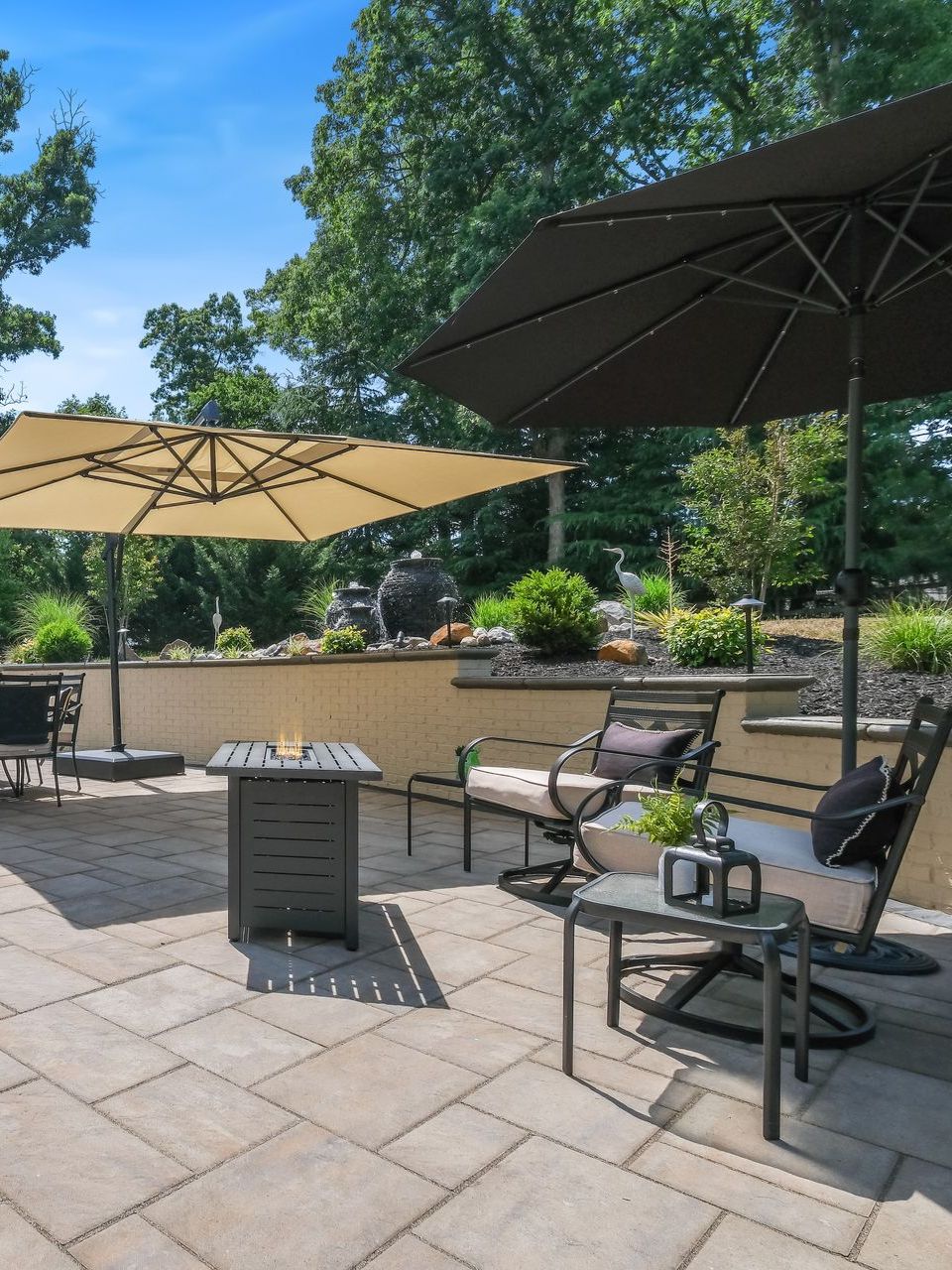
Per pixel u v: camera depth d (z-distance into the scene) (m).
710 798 2.87
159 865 4.68
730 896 2.47
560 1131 2.13
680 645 7.06
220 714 8.93
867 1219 1.82
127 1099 2.25
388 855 5.04
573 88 20.02
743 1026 2.69
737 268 3.47
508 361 3.71
